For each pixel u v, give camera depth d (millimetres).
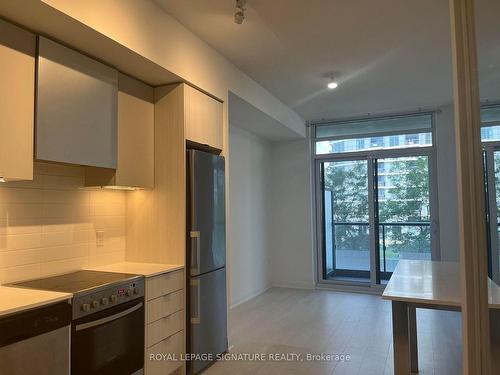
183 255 2984
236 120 4926
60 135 2254
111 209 3096
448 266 3299
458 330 4016
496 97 3553
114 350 2277
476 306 1430
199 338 3025
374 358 3275
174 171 3045
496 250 3143
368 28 3068
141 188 3061
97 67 2537
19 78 2061
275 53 3535
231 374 2982
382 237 5887
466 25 1494
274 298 5535
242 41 3293
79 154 2375
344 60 3717
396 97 4961
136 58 2566
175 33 2895
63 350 1933
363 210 6047
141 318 2521
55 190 2637
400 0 2654
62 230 2670
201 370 3041
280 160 6488
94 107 2500
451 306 2133
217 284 3307
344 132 6164
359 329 4074
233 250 5184
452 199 5387
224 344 3379
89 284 2264
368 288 5875
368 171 5965
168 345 2773
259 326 4191
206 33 3135
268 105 4652
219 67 3518
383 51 3518
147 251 3121
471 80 1475
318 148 6328
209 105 3381
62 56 2291
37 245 2490
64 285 2240
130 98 2898
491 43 2225
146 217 3141
